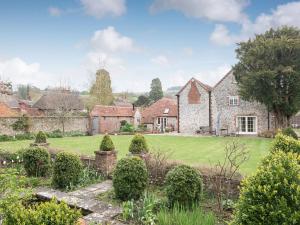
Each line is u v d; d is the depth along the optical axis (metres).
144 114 43.22
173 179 6.90
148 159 9.56
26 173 10.82
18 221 3.79
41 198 8.11
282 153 4.32
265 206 3.59
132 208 6.55
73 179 9.04
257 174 3.93
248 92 26.64
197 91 33.25
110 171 10.27
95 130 40.00
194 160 13.40
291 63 25.52
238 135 29.47
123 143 21.98
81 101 50.78
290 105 26.91
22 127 30.52
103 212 6.74
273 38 27.45
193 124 33.41
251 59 26.27
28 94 73.06
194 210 6.15
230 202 7.11
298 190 3.53
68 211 4.07
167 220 5.68
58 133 31.75
